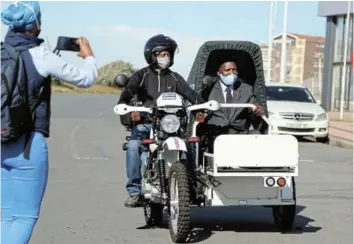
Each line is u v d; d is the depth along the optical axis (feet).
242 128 26.07
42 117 15.24
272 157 23.45
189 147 23.93
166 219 28.09
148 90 25.08
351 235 25.82
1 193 15.33
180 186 22.82
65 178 40.14
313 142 71.15
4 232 15.21
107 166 46.03
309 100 73.00
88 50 15.52
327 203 33.32
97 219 28.27
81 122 90.53
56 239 24.58
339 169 47.88
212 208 31.14
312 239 24.99
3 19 15.28
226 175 23.26
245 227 26.96
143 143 24.52
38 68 14.99
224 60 27.61
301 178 42.60
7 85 14.71
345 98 131.13
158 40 24.77
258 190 24.32
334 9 131.54
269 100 71.51
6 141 14.88
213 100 25.11
